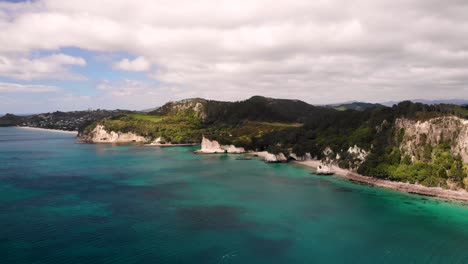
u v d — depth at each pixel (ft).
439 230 282.15
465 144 403.54
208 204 359.46
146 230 279.90
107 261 224.74
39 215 314.76
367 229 285.64
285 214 326.03
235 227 289.53
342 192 412.77
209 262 226.17
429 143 440.45
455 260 230.27
